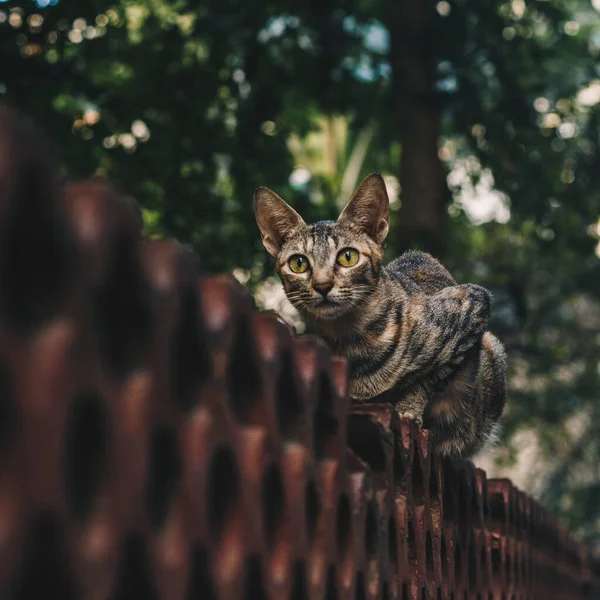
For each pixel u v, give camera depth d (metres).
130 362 1.22
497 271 16.42
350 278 4.39
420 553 2.78
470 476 3.88
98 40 9.95
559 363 16.44
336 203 13.78
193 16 12.16
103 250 1.08
